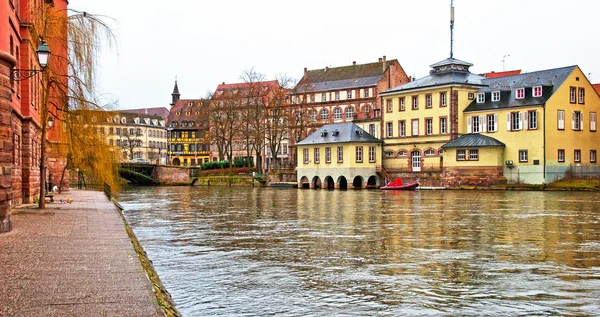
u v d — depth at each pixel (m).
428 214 42.59
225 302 16.20
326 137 101.88
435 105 93.75
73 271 14.68
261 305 15.87
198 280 19.03
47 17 36.00
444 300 16.30
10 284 13.12
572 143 83.62
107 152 48.31
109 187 47.75
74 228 24.56
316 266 21.41
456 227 33.69
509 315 14.83
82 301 11.62
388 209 48.00
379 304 15.90
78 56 36.41
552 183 80.19
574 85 84.00
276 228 33.94
